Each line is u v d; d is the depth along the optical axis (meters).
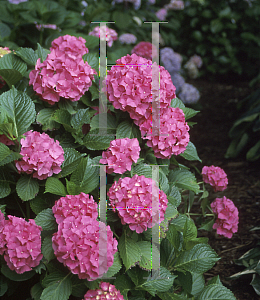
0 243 1.38
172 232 1.67
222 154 4.43
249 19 7.03
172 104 1.93
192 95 5.51
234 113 5.59
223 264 2.60
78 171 1.60
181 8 7.43
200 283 1.94
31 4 3.71
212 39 7.15
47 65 1.67
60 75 1.69
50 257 1.42
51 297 1.37
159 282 1.57
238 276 2.36
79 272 1.34
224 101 6.10
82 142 1.74
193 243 1.65
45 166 1.52
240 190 3.61
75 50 1.85
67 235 1.33
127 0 5.14
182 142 1.68
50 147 1.54
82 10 4.73
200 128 5.13
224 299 1.75
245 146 4.42
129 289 1.58
